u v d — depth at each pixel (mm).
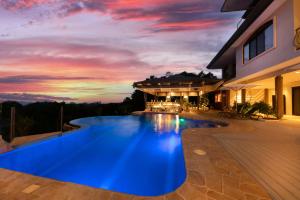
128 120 15773
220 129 8094
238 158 4145
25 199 2625
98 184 4969
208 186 2855
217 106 24188
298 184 2938
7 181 3184
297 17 7969
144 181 5148
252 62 12234
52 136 7188
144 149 7965
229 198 2537
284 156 4285
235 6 15758
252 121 11008
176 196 2600
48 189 2895
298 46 7559
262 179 3100
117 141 9305
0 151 5254
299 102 14414
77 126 10680
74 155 7199
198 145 5273
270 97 18188
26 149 5953
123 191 4762
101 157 6938
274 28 9414
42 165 6180
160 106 22984
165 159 6789
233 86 13047
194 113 17781
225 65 23031
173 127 12805
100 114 23281
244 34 12453
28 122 16297
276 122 10484
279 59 9078
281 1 8523
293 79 13375
